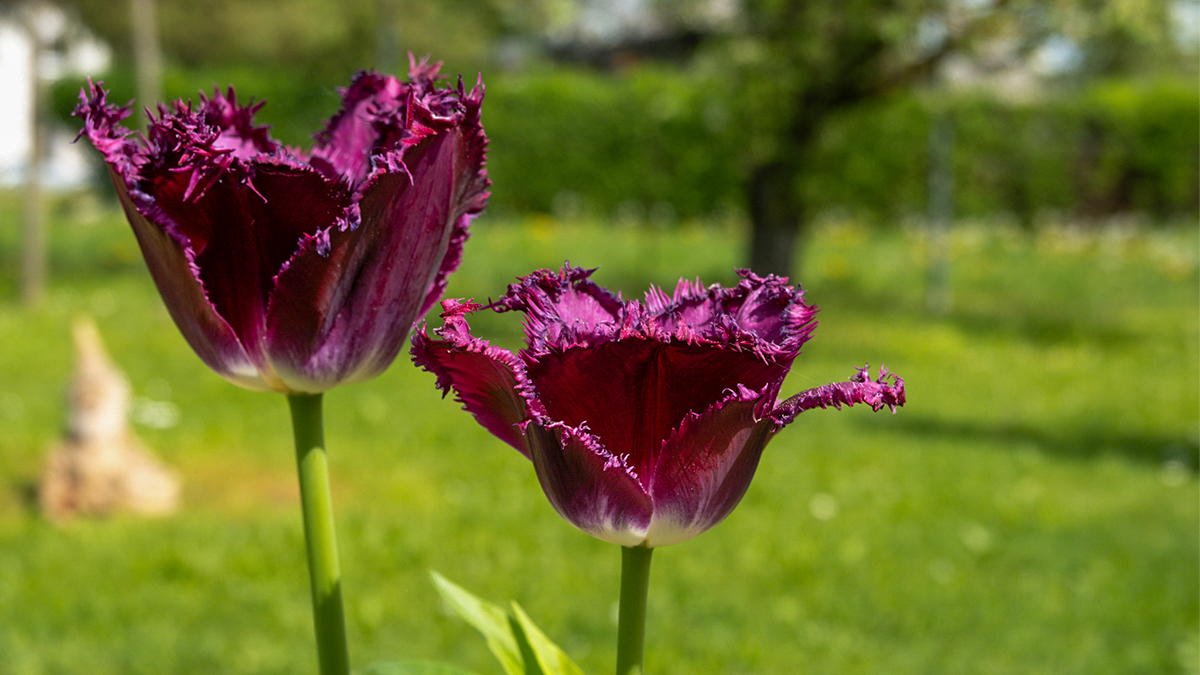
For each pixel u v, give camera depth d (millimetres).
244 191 869
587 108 15805
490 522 5000
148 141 871
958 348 9656
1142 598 4391
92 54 26828
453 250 947
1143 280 14227
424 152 885
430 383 7637
